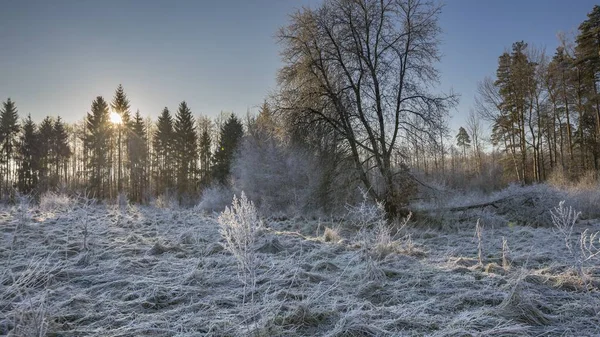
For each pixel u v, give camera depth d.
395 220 11.32
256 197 20.00
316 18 13.10
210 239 7.86
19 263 5.20
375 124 13.05
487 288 4.33
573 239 8.36
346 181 12.84
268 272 5.02
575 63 30.67
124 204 20.34
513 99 33.47
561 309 3.79
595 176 24.89
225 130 38.72
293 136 13.39
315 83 13.45
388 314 3.63
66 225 9.27
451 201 14.57
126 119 48.16
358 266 5.27
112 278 4.73
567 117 32.22
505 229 11.19
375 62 13.23
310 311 3.54
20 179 41.59
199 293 4.26
